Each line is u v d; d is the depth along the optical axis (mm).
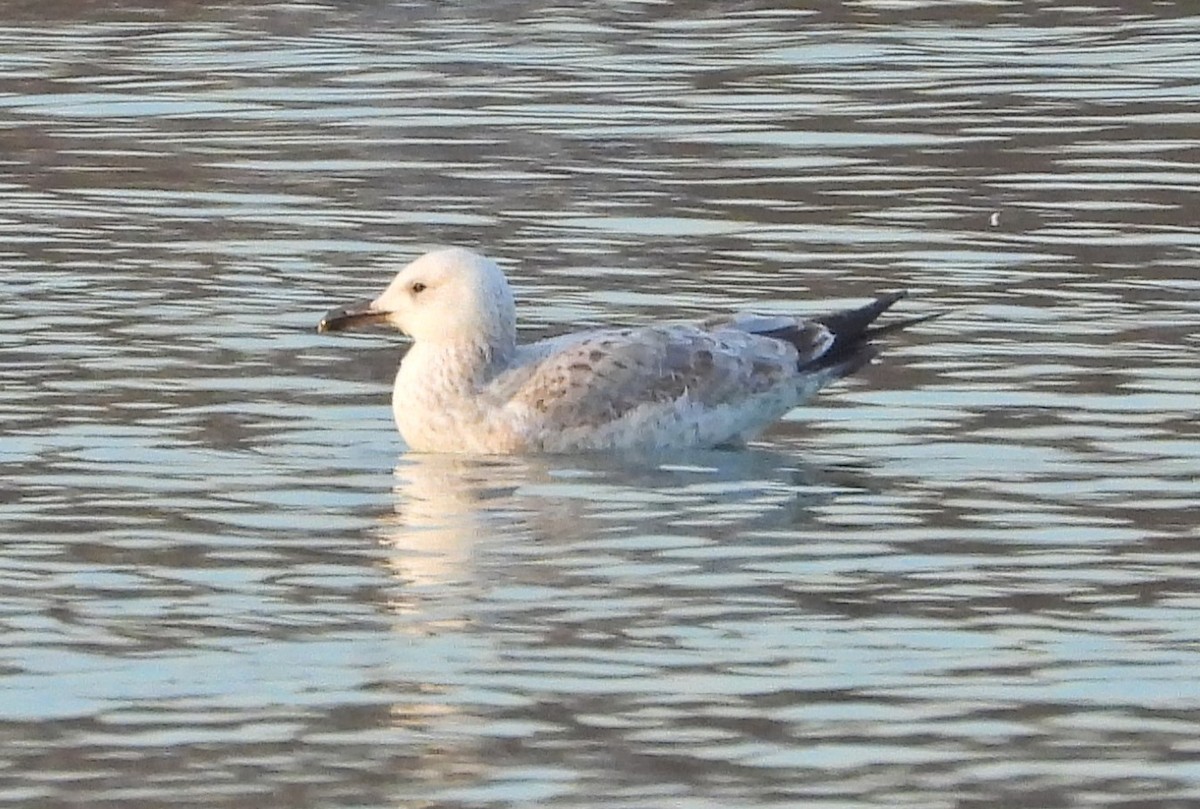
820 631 12305
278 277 19734
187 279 19578
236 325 18281
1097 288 19188
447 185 22953
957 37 29922
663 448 15625
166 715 11273
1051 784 10539
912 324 16500
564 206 22125
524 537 13789
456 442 15555
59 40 29859
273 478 14891
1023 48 29203
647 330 15938
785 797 10422
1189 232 20953
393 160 23969
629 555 13453
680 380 15656
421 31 30469
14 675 11734
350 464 15250
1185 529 13852
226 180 23156
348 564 13312
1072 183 22828
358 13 31547
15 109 26234
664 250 20578
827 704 11383
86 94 26984
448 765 10727
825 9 31703
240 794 10461
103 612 12594
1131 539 13688
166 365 17219
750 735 11031
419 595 12828
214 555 13477
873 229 21219
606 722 11172
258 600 12766
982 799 10398
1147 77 27547
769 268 19984
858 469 15078
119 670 11805
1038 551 13500
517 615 12523
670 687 11578
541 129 25297
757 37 30078
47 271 19766
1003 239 20812
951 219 21531
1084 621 12445
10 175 23312
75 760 10789
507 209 22047
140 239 20891
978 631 12305
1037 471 14953
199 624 12430
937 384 16797
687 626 12383
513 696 11469
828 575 13133
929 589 12914
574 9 31781
